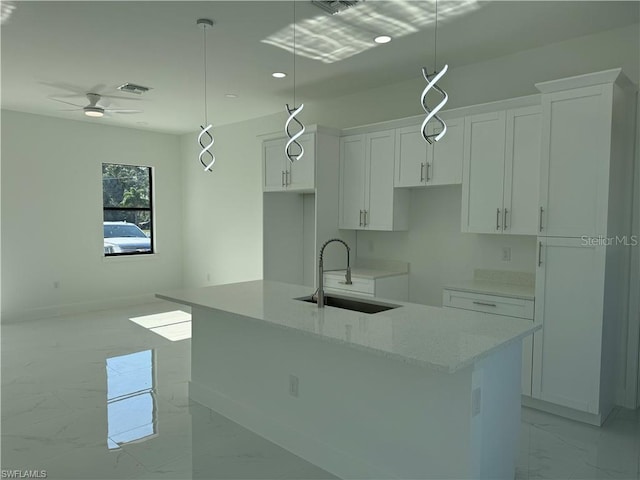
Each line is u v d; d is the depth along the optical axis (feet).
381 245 16.65
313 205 18.45
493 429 7.32
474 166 12.76
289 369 9.22
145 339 17.46
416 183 14.12
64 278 21.74
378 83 15.76
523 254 13.16
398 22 10.86
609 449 9.27
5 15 10.48
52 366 14.26
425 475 7.11
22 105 18.97
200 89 16.58
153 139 24.91
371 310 10.12
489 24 10.98
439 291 15.12
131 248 24.52
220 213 23.80
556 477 8.28
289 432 9.20
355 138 15.90
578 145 10.23
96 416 10.72
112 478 8.13
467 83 13.99
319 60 13.50
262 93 17.07
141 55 13.07
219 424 10.36
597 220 10.00
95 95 17.04
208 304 9.62
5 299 20.04
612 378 11.10
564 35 11.67
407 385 7.30
